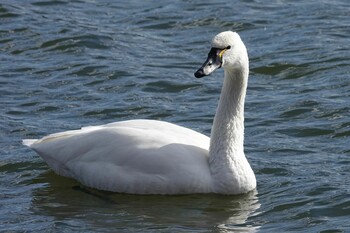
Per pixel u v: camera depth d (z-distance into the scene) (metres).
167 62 21.55
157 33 23.20
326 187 15.60
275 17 23.89
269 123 18.50
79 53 21.92
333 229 14.18
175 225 14.38
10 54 21.83
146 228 14.27
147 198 15.33
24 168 16.61
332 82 20.36
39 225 14.45
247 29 23.33
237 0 24.95
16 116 18.70
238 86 15.23
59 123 18.42
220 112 15.37
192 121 18.69
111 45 22.38
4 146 17.38
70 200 15.37
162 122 16.03
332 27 23.20
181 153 15.38
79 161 15.81
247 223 14.48
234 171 15.30
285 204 15.09
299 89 20.12
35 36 22.66
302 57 21.64
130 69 21.06
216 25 23.56
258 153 17.19
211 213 14.84
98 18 23.91
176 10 24.39
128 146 15.52
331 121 18.42
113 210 14.95
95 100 19.59
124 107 19.23
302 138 17.83
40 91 19.95
